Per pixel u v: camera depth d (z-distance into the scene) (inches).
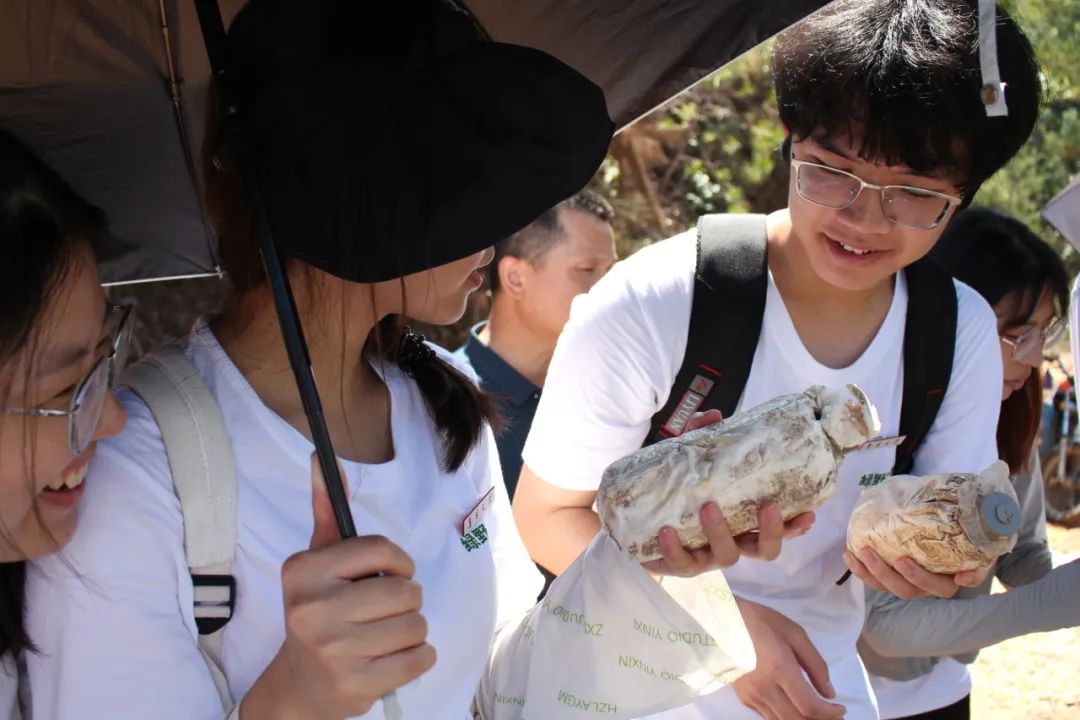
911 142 78.2
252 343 66.8
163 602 60.1
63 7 71.0
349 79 62.1
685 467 68.0
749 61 314.0
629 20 78.5
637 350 86.7
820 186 81.7
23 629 59.1
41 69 73.7
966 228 119.3
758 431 67.9
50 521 57.0
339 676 51.7
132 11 73.2
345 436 69.0
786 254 88.4
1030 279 114.2
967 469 93.7
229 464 62.1
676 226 312.3
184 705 59.4
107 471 59.7
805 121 81.9
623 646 73.8
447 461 73.5
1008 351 115.6
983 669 203.5
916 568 79.7
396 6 64.7
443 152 62.1
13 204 53.7
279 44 63.3
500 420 79.9
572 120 64.6
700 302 86.2
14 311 52.7
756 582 91.5
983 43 60.1
